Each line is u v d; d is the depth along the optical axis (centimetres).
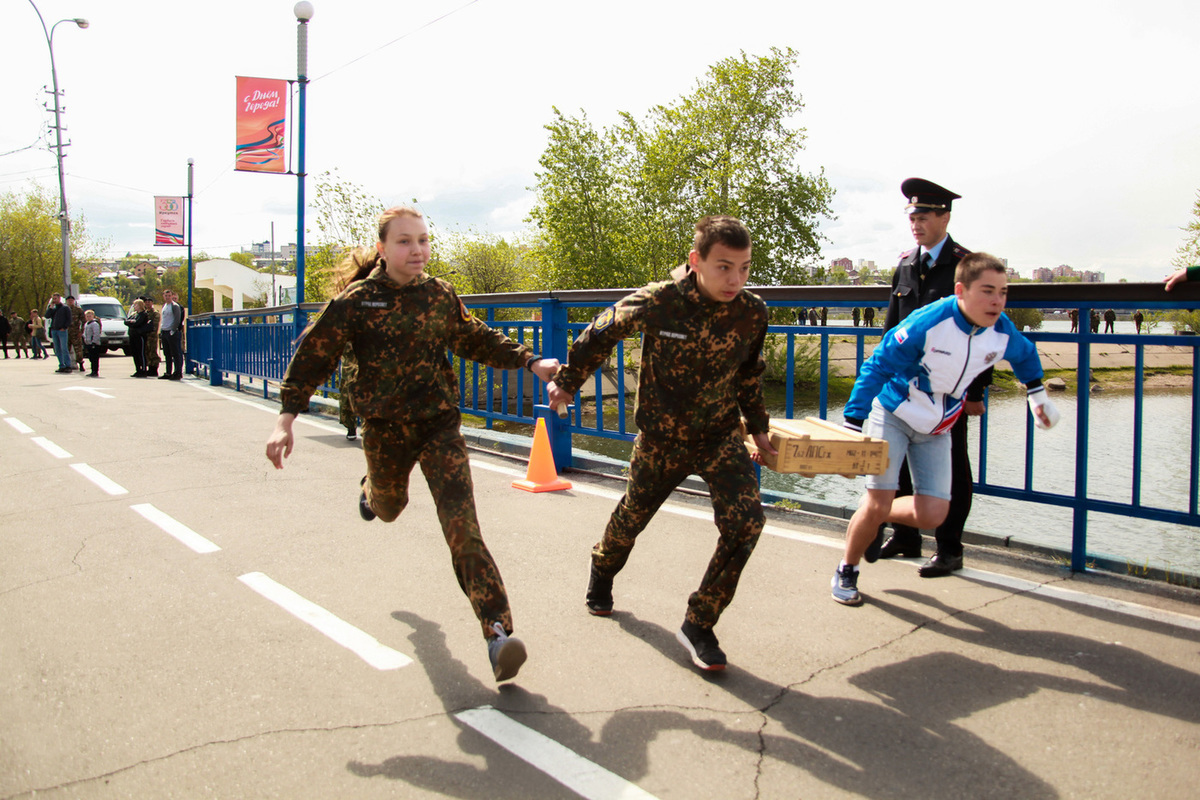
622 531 323
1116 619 337
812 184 3105
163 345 1664
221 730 253
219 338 1448
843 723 255
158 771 230
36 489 589
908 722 256
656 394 292
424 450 291
